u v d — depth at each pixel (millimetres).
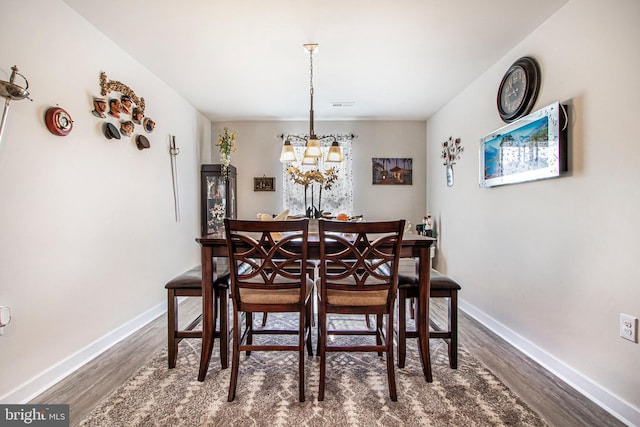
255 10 1889
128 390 1664
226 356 1893
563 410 1516
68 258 1866
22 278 1586
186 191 3523
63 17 1816
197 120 3859
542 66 2020
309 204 4316
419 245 1806
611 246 1539
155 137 2846
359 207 4371
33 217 1644
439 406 1538
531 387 1710
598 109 1608
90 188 2041
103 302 2156
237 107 3764
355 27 2072
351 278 1836
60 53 1803
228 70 2734
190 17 1960
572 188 1771
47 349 1717
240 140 4383
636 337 1420
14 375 1540
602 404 1558
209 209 3914
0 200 1482
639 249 1415
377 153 4363
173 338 1879
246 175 4383
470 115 3029
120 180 2348
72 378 1785
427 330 1799
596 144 1618
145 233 2682
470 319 2836
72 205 1896
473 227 2951
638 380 1412
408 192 4375
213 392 1651
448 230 3572
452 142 3459
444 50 2379
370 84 3049
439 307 3135
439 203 3871
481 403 1562
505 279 2406
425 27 2070
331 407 1531
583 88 1699
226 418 1449
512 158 2250
